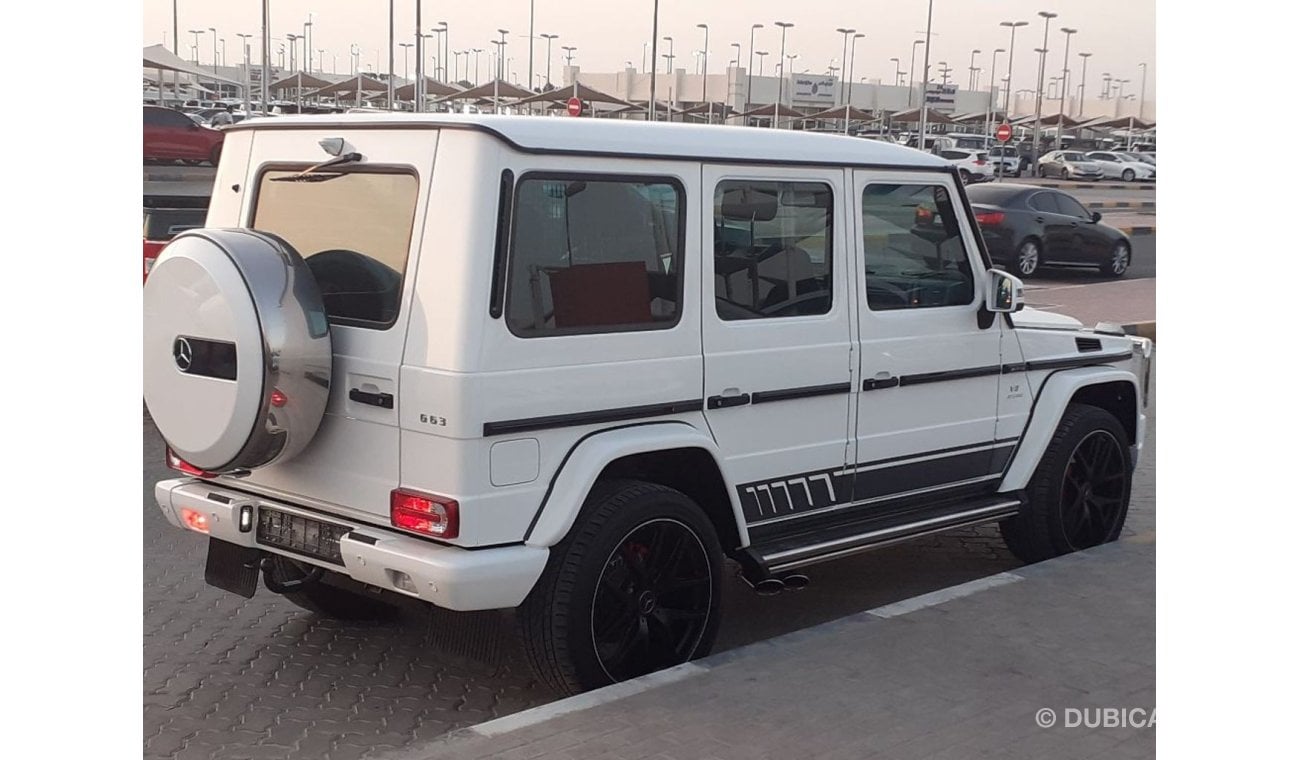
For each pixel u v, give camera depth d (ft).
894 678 15.25
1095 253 76.07
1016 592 18.58
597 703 14.32
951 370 19.54
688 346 16.07
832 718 14.07
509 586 14.24
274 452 14.79
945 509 19.76
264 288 14.38
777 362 17.08
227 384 14.38
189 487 16.79
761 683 14.99
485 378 14.05
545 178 14.60
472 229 14.06
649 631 15.79
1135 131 285.43
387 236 14.88
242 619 18.72
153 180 94.73
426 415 14.20
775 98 290.97
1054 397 21.01
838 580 21.29
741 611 19.69
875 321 18.42
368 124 15.20
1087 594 18.53
